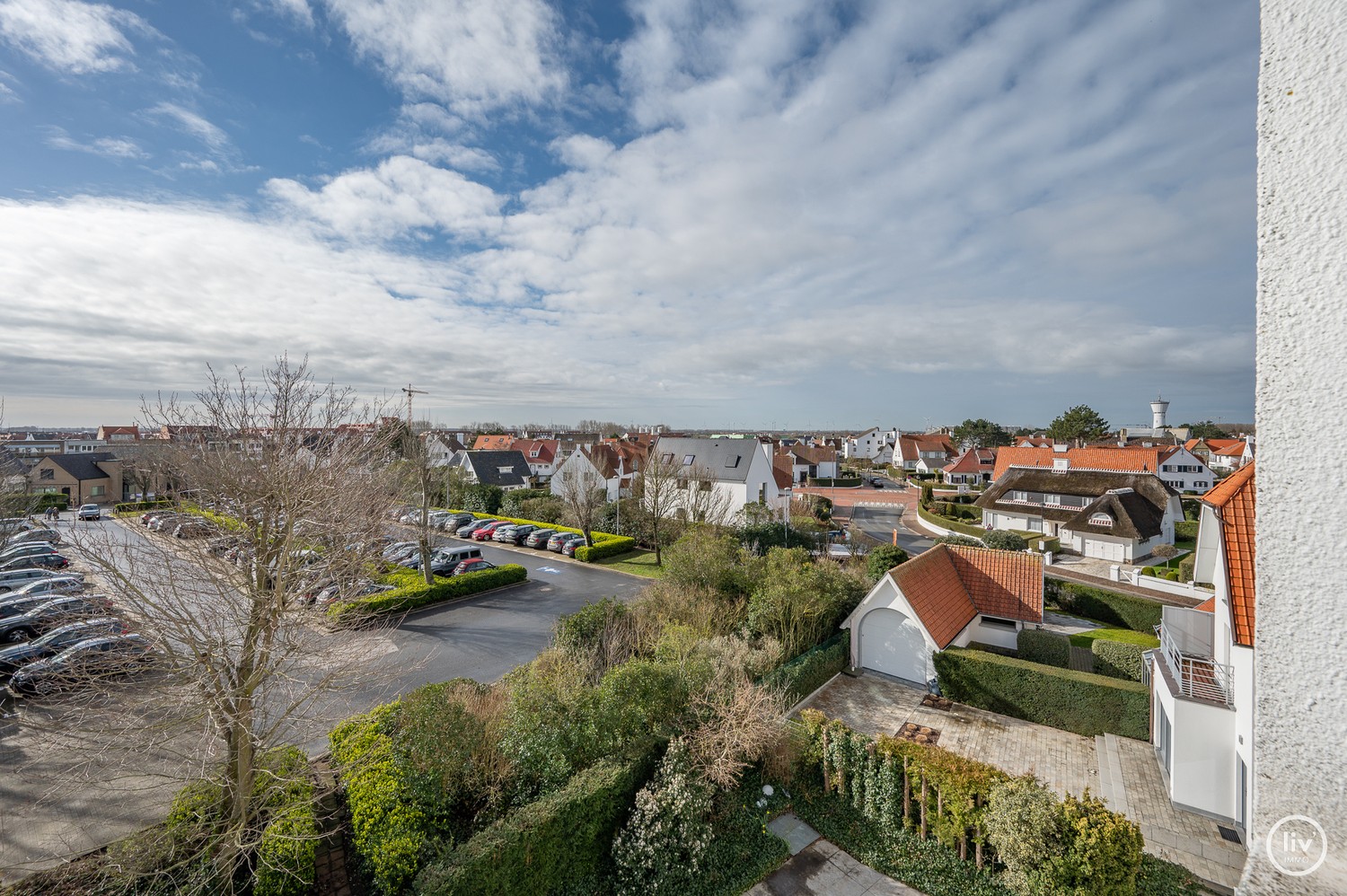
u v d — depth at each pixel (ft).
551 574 102.58
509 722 39.58
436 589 84.12
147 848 30.07
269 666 34.78
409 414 100.78
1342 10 5.30
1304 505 5.32
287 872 29.78
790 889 35.27
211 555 37.11
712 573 70.23
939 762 37.24
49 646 49.14
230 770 32.63
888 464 362.33
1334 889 5.00
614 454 185.26
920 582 63.72
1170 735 42.11
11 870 32.53
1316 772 5.21
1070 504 137.49
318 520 39.42
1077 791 43.16
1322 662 5.17
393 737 39.01
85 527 39.01
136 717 31.58
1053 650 61.21
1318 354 5.24
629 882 34.22
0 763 41.29
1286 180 5.58
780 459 190.60
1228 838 37.04
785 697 52.13
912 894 34.91
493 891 29.76
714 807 39.29
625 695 41.32
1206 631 49.60
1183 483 175.42
